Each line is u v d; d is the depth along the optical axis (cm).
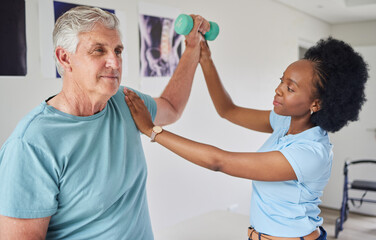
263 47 390
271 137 139
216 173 333
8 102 179
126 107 119
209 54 162
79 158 97
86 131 100
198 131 308
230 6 334
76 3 204
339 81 115
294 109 122
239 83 356
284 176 117
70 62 98
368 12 468
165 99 149
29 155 89
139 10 243
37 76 190
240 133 362
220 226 254
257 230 132
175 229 248
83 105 102
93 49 96
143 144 258
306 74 118
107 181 102
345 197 439
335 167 545
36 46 188
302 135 124
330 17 508
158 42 261
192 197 307
